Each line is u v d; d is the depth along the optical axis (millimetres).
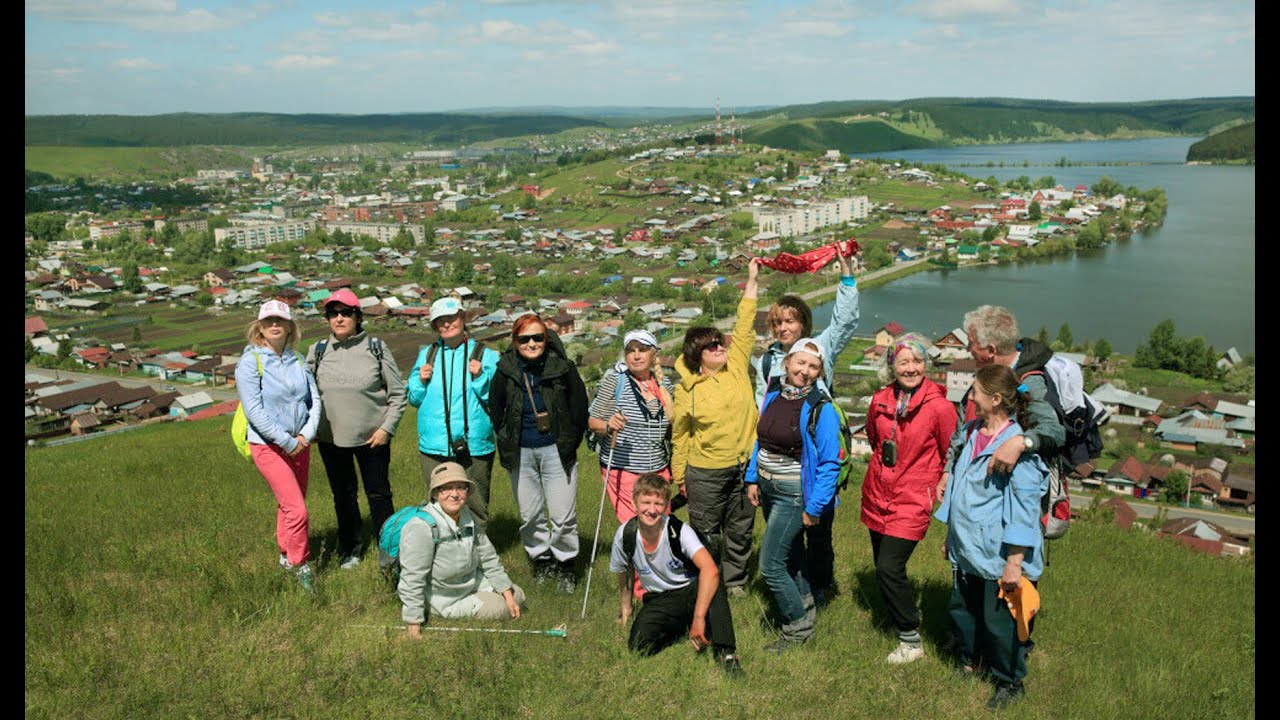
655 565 7406
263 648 7039
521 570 9711
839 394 88375
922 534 7410
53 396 84562
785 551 7535
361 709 6168
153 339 135250
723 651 7098
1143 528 16578
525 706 6281
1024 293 152625
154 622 7551
